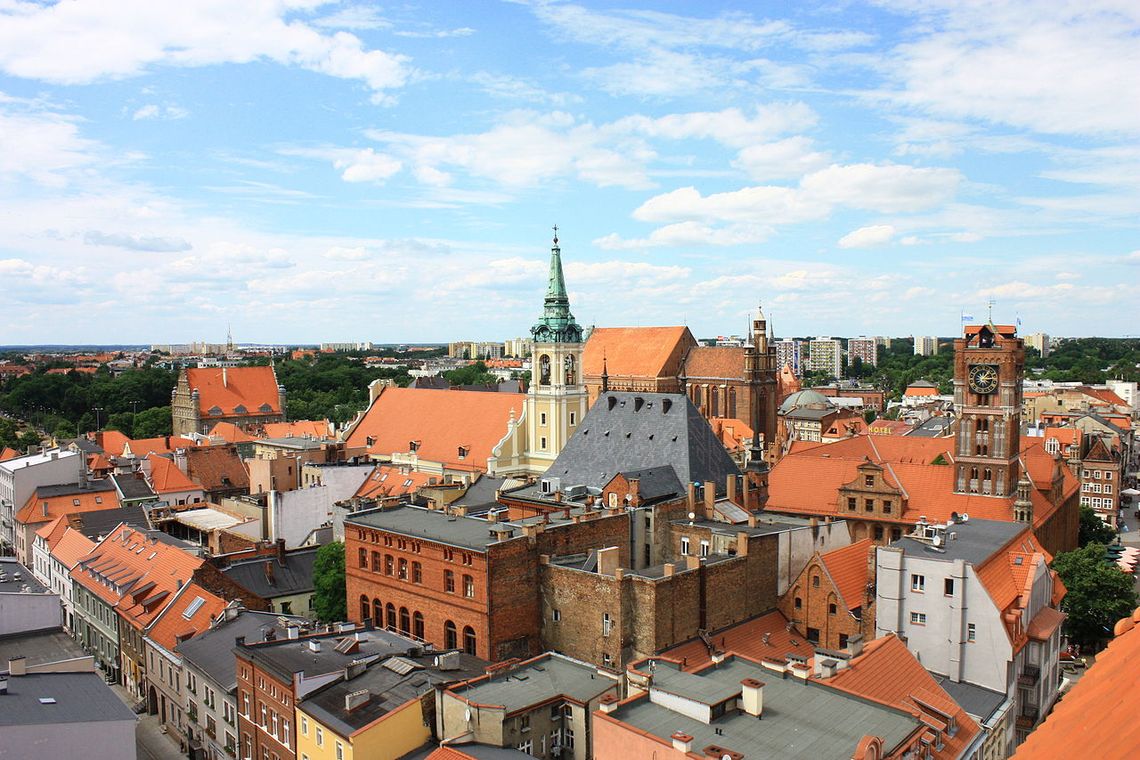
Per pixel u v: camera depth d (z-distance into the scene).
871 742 49.59
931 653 82.19
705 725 54.62
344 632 84.69
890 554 83.75
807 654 87.62
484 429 168.25
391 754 65.12
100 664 115.62
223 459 186.75
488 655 85.69
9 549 164.38
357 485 157.50
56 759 64.75
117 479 171.00
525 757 61.19
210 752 86.19
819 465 140.38
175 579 105.88
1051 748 24.59
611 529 96.75
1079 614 110.81
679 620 83.19
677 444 111.31
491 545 85.31
